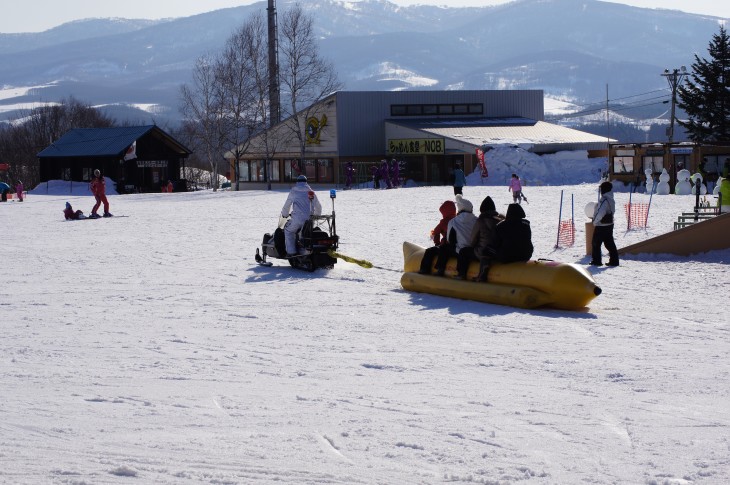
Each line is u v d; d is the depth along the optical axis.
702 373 10.62
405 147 78.19
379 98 81.88
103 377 10.91
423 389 10.15
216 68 89.31
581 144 71.31
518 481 7.09
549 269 15.69
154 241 30.02
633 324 14.04
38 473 7.34
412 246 19.22
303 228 21.59
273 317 15.30
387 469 7.42
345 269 21.64
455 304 16.42
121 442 8.22
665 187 48.03
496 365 11.34
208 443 8.17
